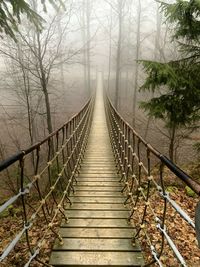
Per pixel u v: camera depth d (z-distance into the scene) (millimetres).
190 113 7062
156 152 2564
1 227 5176
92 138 12117
